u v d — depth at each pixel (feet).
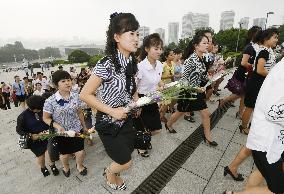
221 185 9.25
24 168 12.50
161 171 10.34
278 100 5.18
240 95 14.98
